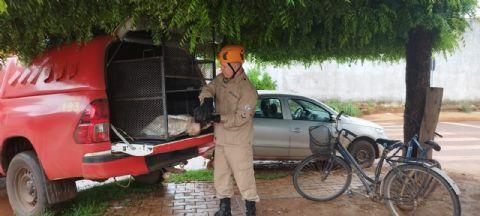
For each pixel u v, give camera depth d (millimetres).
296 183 5363
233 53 4098
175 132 4227
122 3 3088
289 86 19438
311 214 4801
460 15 4887
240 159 4168
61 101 4277
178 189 6047
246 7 3250
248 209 4312
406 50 5590
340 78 19781
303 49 5328
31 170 4578
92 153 4055
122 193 5801
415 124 5461
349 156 5230
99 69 4156
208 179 6586
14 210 4871
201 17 2941
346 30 4004
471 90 21125
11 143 4984
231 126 4062
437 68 20766
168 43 4223
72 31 3785
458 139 13086
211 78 5059
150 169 4457
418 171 4438
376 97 20203
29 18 3225
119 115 4395
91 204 5250
